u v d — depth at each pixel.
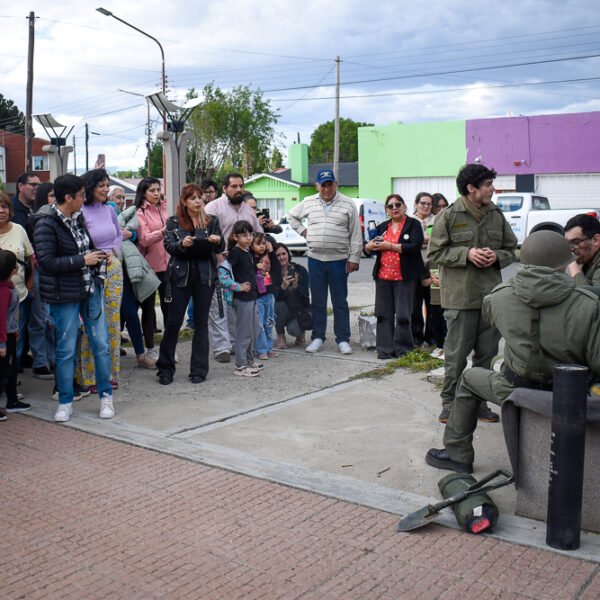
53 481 4.70
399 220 7.93
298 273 8.60
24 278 6.92
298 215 8.41
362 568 3.57
